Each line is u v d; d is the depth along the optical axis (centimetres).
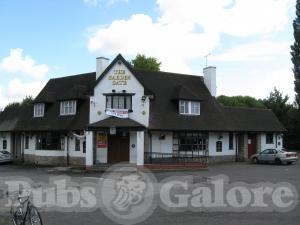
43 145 4116
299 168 3394
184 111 3909
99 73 3966
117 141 3603
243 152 4316
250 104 6925
